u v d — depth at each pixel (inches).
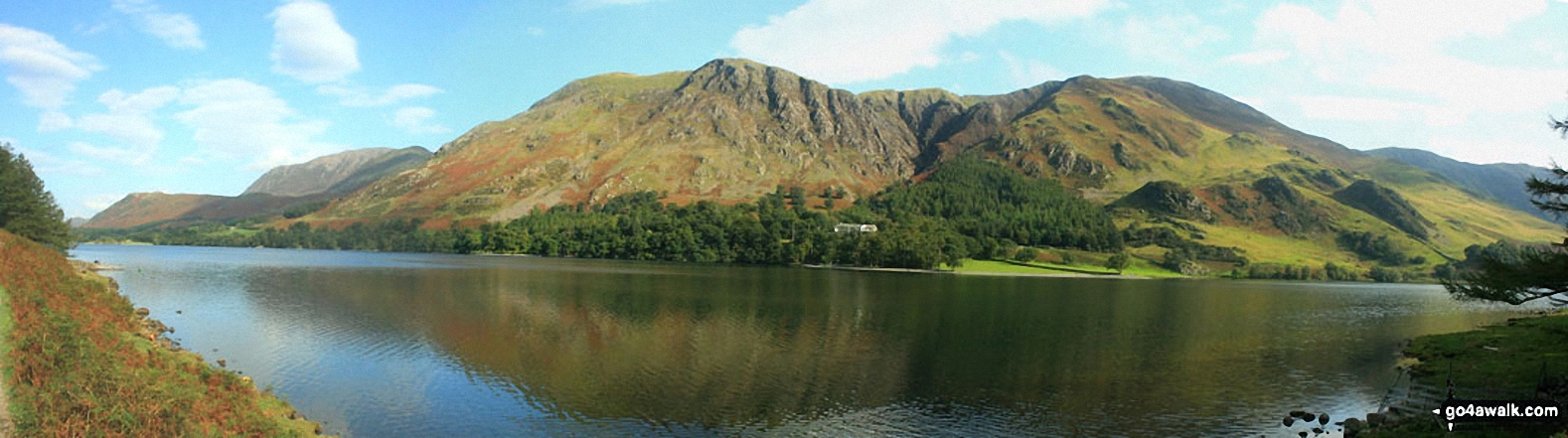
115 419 1190.3
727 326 3307.1
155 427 1210.6
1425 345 3152.1
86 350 1453.0
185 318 3154.5
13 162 4702.3
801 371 2333.9
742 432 1686.8
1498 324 3742.6
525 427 1670.8
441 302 4003.4
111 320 2087.8
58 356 1366.9
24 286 1835.6
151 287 4547.2
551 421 1721.2
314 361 2279.8
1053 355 2783.0
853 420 1811.0
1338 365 2709.2
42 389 1237.1
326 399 1835.6
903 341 3031.5
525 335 2881.4
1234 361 2773.1
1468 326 4308.6
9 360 1302.9
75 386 1262.3
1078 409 1971.0
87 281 2847.0
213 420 1334.9
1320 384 2352.4
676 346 2726.4
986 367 2488.9
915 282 6934.1
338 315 3361.2
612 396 1953.7
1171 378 2395.4
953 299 5113.2
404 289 4788.4
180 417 1263.5
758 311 3961.6
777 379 2208.4
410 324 3110.2
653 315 3627.0
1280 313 4931.1
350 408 1765.5
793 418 1809.8
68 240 5093.5
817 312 4005.9
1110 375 2415.1
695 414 1813.5
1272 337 3555.6
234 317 3221.0
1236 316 4584.2
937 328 3472.0
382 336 2775.6
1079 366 2551.7
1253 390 2247.8
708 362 2439.7
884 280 7116.1
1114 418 1894.7
